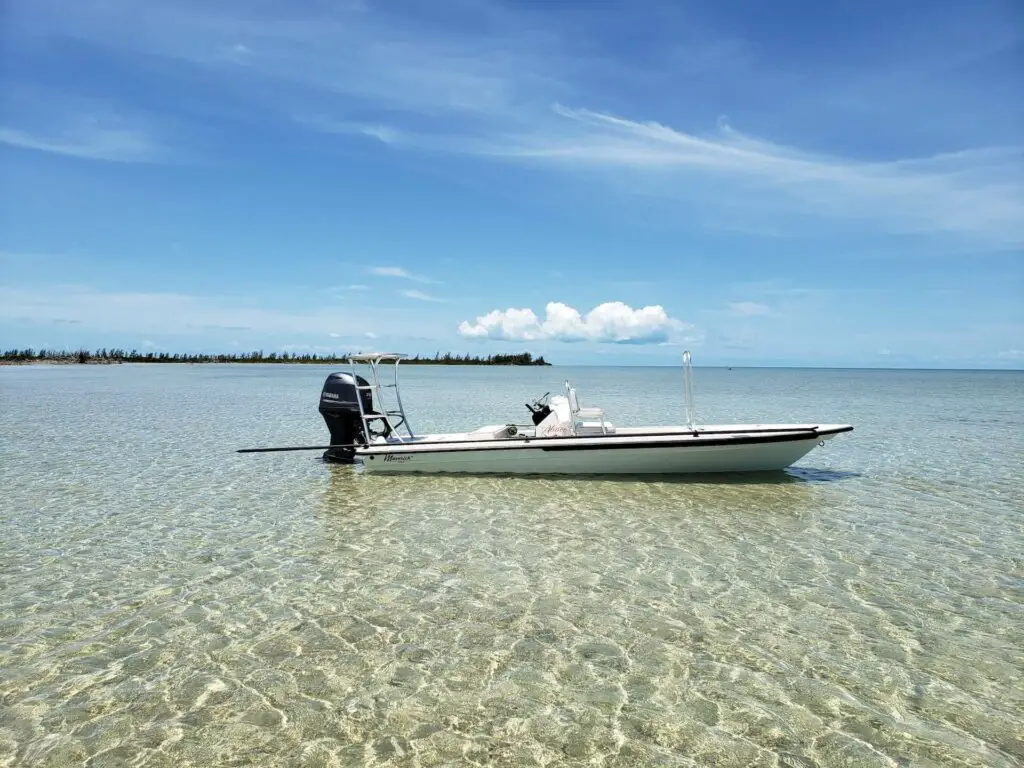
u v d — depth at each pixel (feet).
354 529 32.17
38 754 14.17
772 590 24.18
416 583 24.66
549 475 44.29
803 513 35.78
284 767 13.79
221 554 28.19
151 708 16.01
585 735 15.03
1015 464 53.06
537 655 18.86
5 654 18.76
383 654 18.89
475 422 83.76
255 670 17.92
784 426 46.88
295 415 92.32
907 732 15.28
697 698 16.65
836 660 18.74
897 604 22.98
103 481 44.09
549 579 25.11
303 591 23.80
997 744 14.87
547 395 49.78
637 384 238.68
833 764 14.10
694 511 35.96
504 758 14.19
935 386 256.73
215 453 56.39
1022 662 18.71
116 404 109.81
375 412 49.03
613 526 32.78
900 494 41.04
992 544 30.37
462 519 34.06
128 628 20.56
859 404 128.06
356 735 14.97
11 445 60.08
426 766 13.88
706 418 92.02
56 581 24.81
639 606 22.52
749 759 14.24
